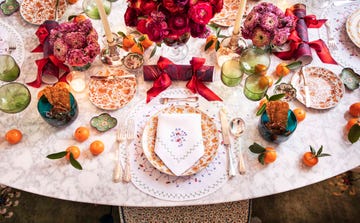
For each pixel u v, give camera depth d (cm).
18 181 110
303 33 131
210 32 133
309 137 117
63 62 125
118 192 108
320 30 137
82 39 118
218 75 128
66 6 141
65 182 110
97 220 173
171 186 109
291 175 111
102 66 130
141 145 115
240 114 121
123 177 110
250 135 117
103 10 114
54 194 108
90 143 116
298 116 117
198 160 111
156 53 133
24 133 117
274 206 177
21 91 121
